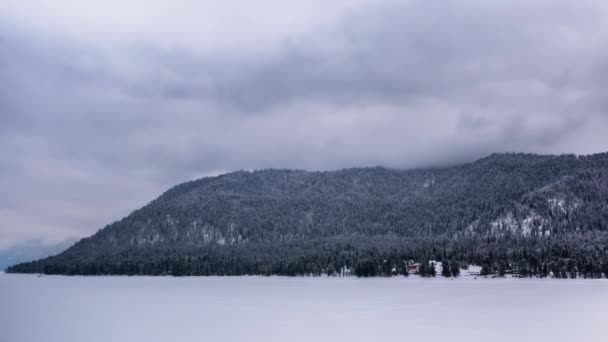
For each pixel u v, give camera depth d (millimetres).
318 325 119750
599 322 120250
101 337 109500
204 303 178500
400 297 189750
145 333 113188
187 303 179125
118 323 129250
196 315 143000
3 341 106750
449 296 190750
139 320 134625
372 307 156375
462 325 117000
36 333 115125
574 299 173750
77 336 111000
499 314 135375
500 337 102125
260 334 109062
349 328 114750
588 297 180625
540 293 198500
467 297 185500
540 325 116125
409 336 104312
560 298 177750
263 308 158500
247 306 165875
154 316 142625
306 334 108125
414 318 129625
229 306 166875
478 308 149375
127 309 162375
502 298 179875
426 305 159625
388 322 123125
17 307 172750
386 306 158625
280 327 117812
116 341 104875
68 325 126500
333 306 161375
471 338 101438
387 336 104562
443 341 98812
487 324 118188
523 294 194500
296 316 137125
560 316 130750
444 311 143250
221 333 111125
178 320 133125
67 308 167750
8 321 135250
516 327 113562
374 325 118562
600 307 149375
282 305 167500
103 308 166500
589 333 105875
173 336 108812
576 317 129000
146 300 195000
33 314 151625
